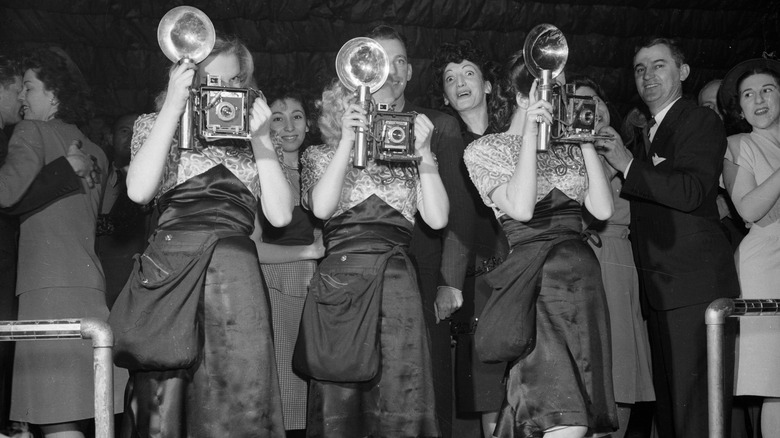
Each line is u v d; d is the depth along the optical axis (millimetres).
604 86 5977
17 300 3803
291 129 4277
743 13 6055
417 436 3283
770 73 4488
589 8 5836
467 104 4297
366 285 3305
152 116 3258
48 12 5273
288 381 3887
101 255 4145
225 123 3064
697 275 4023
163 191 3154
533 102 3404
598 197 3576
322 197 3359
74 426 3775
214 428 3029
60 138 3842
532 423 3330
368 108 3324
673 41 4391
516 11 5742
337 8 5551
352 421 3301
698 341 4012
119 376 4016
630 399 4223
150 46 5402
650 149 4277
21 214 3756
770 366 4113
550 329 3381
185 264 3043
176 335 2982
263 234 3971
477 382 3945
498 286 3484
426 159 3498
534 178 3387
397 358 3311
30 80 3918
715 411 3227
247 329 3066
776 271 4273
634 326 4355
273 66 5582
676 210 4090
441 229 3939
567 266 3412
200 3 5438
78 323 2834
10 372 3881
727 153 4492
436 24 5684
